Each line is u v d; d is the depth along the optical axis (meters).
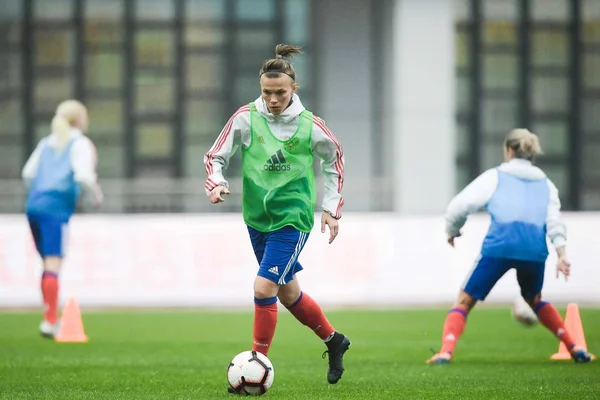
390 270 58.41
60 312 52.84
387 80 77.94
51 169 38.22
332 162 22.77
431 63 75.88
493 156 80.88
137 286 56.97
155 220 57.44
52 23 78.81
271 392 22.69
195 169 79.12
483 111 80.56
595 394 22.73
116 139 78.94
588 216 58.91
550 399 21.86
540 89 81.12
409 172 75.69
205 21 79.00
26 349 35.41
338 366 23.39
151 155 79.06
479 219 59.59
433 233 58.94
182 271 57.28
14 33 78.75
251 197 22.48
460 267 59.19
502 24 80.50
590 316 48.47
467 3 80.12
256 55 79.25
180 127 79.06
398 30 75.69
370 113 79.44
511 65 80.75
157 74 79.00
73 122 38.78
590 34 81.25
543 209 30.38
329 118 79.31
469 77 80.25
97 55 78.81
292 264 22.27
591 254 58.69
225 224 57.78
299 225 22.30
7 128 78.94
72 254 56.69
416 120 75.69
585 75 81.31
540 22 80.88
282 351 35.28
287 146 22.25
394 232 58.59
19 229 56.03
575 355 31.16
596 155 81.81
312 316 22.97
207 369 28.73
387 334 41.53
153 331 42.78
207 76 79.12
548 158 81.50
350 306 56.59
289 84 22.05
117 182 77.50
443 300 58.84
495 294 59.66
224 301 57.28
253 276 57.66
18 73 78.75
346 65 79.38
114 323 46.41
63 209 38.25
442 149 75.94
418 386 24.19
